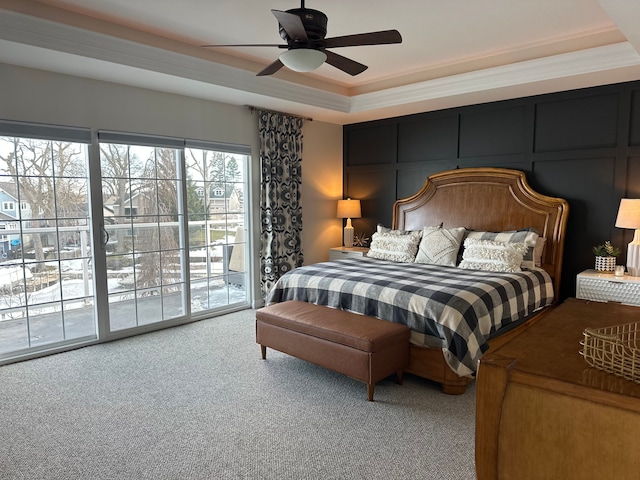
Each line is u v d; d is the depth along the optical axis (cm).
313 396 310
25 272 381
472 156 525
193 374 347
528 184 476
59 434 258
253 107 527
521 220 475
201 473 222
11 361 368
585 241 450
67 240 403
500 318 336
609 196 432
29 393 312
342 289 369
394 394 314
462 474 221
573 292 459
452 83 470
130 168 439
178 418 278
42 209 387
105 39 348
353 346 302
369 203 635
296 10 266
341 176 664
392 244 503
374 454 239
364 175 638
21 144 372
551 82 419
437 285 343
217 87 437
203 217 507
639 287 375
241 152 529
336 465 229
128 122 428
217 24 363
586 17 352
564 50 402
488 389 119
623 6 234
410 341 325
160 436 256
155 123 448
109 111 414
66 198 400
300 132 584
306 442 250
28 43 311
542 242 449
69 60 348
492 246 426
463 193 521
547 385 108
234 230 541
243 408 291
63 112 386
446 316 304
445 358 301
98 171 413
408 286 344
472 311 311
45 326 394
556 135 461
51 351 391
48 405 294
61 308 403
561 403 107
